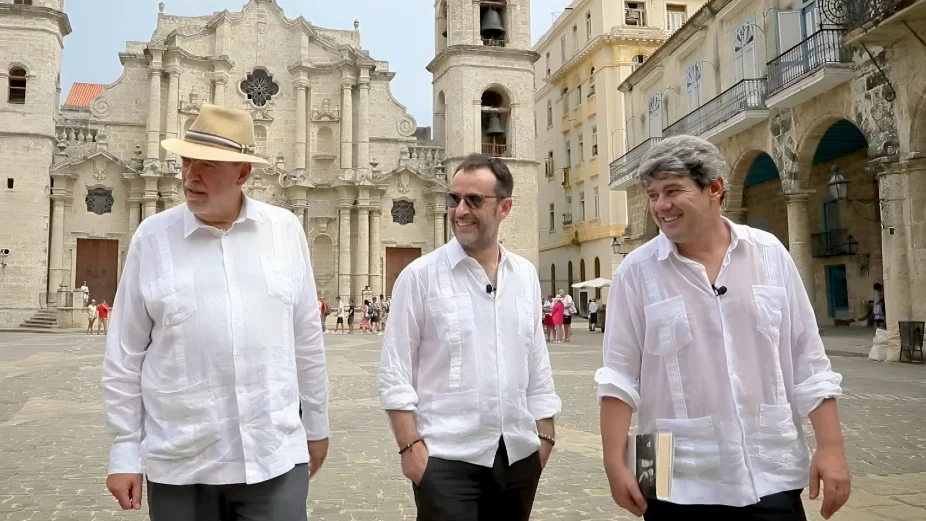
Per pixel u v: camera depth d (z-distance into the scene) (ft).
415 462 11.89
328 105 153.58
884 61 58.34
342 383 51.29
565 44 173.37
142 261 11.10
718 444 10.12
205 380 10.69
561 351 79.87
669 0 155.94
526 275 13.47
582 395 44.32
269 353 11.09
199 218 11.20
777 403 10.29
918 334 56.29
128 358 10.96
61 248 134.92
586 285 116.98
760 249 10.75
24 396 45.55
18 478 24.73
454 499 11.80
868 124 60.44
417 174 153.07
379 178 150.20
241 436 10.64
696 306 10.43
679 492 10.09
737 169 81.56
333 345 94.99
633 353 10.91
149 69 144.97
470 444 12.02
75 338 106.11
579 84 164.14
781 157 72.95
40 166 131.34
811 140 69.56
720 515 10.05
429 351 12.56
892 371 52.39
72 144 140.67
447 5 152.25
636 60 150.30
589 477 24.39
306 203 150.10
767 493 10.02
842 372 51.96
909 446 28.25
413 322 12.57
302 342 12.10
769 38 75.41
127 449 10.67
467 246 12.75
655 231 103.96
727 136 82.17
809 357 10.73
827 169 97.71
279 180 149.59
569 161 171.12
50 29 133.18
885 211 58.85
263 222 11.73
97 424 35.58
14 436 32.45
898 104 57.31
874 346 60.54
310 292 12.30
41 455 28.45
